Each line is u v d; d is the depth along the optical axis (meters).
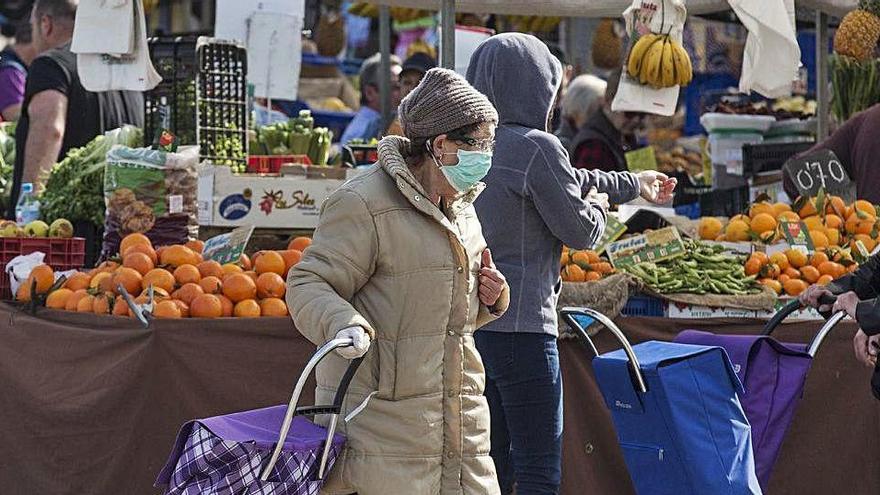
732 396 8.93
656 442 8.88
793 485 11.70
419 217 7.59
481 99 7.59
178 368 10.87
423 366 7.54
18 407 11.37
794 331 11.98
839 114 17.81
